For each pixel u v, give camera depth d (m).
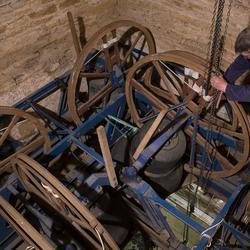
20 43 3.66
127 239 3.89
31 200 3.58
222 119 4.44
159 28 4.31
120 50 4.93
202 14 3.68
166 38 4.34
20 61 3.80
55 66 4.32
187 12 3.82
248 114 4.04
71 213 2.90
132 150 3.68
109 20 4.73
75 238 3.30
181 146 3.53
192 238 3.79
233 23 3.46
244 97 2.89
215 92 3.10
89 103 4.10
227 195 4.00
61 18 3.95
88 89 4.83
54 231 3.31
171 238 3.38
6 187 3.21
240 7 3.29
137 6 4.34
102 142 2.58
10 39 3.53
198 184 3.79
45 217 3.10
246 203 3.57
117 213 3.68
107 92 4.24
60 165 4.35
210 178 4.03
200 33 3.88
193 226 2.83
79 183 3.64
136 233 3.93
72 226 3.14
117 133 4.44
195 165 4.23
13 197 3.47
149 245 3.84
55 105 4.59
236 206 3.53
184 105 3.48
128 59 4.84
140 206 4.01
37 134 4.57
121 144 4.11
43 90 4.09
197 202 4.08
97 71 4.51
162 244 3.52
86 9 4.21
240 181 3.74
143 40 4.57
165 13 4.07
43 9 3.65
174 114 3.91
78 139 3.83
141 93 4.22
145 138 3.21
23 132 4.32
